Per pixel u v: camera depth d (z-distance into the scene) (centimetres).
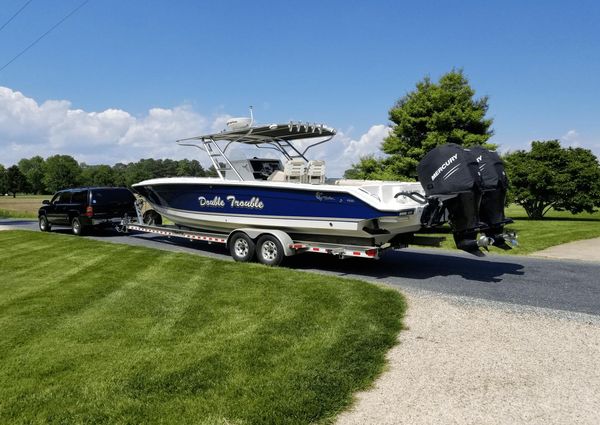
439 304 596
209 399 344
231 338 469
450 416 325
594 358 420
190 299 628
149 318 545
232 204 971
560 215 3016
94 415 324
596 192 2300
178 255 991
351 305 585
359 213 782
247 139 1070
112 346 454
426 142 1639
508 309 574
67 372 395
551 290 687
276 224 901
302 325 509
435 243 834
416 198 761
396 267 901
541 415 324
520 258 978
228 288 685
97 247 1138
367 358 421
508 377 383
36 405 339
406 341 468
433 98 1652
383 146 1797
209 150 1048
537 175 2316
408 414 328
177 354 429
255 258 926
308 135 1037
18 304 621
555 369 397
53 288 713
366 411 333
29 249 1145
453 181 700
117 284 729
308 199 841
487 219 758
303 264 946
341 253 820
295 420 316
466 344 457
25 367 407
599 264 894
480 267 884
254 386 363
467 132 1677
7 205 4459
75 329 509
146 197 1190
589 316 543
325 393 353
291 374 383
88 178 11000
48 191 11788
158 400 344
